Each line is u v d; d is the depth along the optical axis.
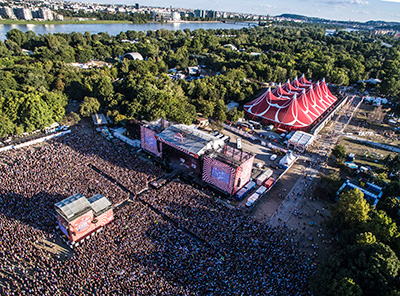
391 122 149.12
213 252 61.19
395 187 82.56
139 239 63.09
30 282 53.75
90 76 160.00
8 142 105.31
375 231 62.53
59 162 89.88
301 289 54.22
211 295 51.47
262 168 102.31
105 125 125.00
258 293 52.28
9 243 60.47
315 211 81.56
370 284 48.53
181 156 98.50
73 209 62.50
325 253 66.62
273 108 138.88
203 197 79.75
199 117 140.50
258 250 62.66
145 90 129.62
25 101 113.94
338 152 106.38
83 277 54.09
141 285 52.47
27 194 73.75
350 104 177.12
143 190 82.75
